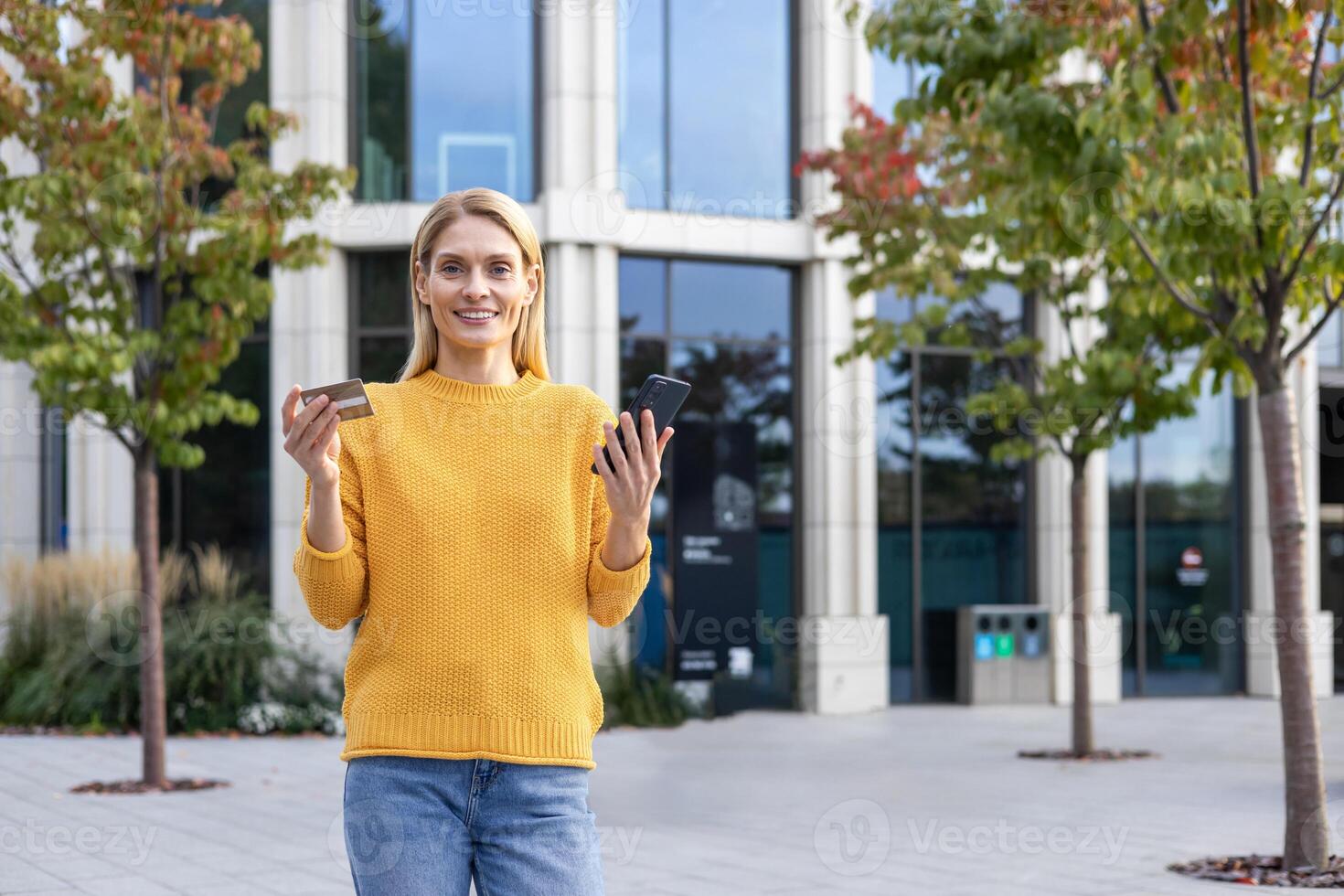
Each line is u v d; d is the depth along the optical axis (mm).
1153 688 16578
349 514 2383
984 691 15469
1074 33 7211
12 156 14734
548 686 2363
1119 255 6988
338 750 11734
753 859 6746
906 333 10961
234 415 9547
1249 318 6254
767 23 15055
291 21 13805
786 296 15180
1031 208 6957
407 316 14102
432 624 2344
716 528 14562
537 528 2398
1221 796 8938
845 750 11656
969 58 7273
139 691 12914
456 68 14195
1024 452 11242
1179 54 6984
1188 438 16844
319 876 6332
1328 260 6094
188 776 9945
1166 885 6074
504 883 2309
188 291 14195
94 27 9180
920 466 15578
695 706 14055
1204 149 6207
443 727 2322
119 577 13305
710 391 14766
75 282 9523
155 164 9359
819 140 14859
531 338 2602
